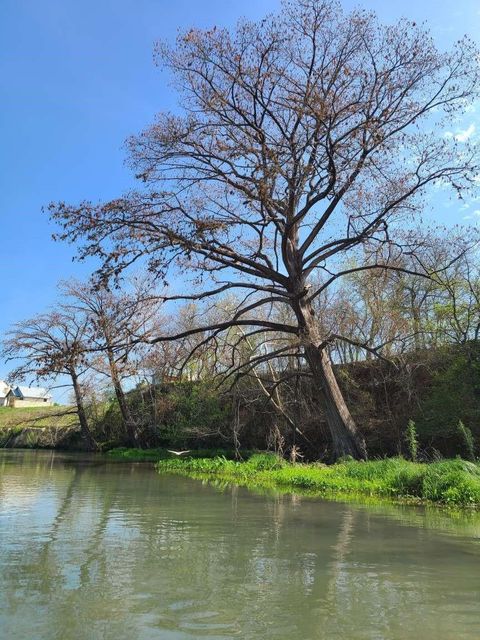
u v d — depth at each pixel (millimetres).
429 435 22344
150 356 24891
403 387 25125
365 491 15961
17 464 29938
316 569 7074
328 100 20641
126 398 43250
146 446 42375
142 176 22312
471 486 13664
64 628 4914
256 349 27281
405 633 4859
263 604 5625
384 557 7789
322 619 5191
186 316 31469
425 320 27375
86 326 21250
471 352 22672
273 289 21922
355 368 28625
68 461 32750
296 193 21578
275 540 8953
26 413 60031
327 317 29953
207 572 6871
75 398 45719
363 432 24859
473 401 21250
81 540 8844
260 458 24203
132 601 5688
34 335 38688
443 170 21047
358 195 22109
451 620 5199
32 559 7504
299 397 27828
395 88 20656
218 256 22797
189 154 22375
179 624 5031
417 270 27719
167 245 20641
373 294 28906
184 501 14070
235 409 29094
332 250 22516
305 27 20719
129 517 11312
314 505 13328
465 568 7191
